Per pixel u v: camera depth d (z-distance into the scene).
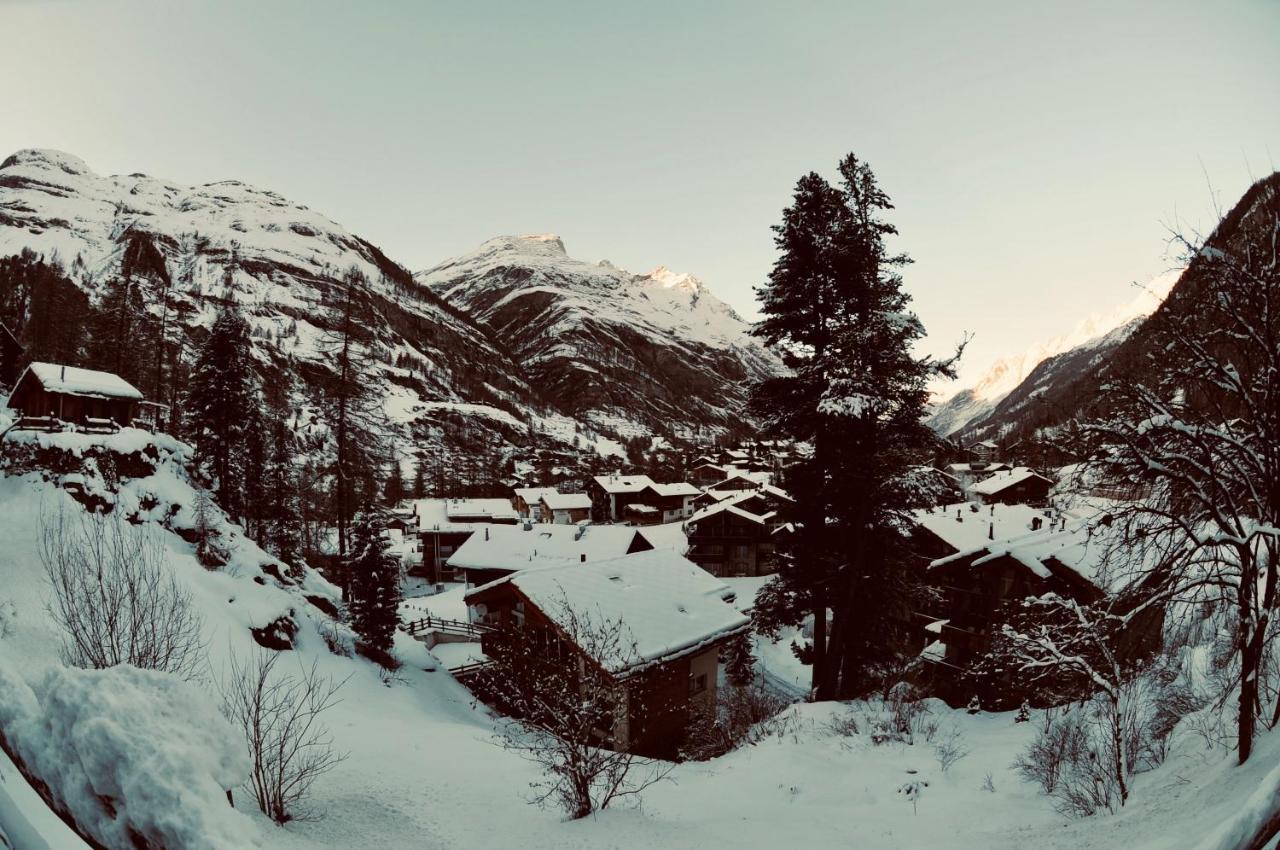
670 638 22.39
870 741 16.34
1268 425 8.52
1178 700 13.30
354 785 12.38
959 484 76.06
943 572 29.45
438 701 26.00
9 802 4.29
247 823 5.07
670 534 75.06
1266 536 8.45
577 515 103.50
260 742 10.22
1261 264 8.48
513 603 27.20
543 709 13.65
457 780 13.84
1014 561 25.42
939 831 10.87
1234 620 11.19
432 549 72.00
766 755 15.91
